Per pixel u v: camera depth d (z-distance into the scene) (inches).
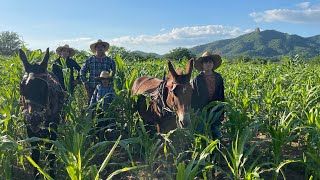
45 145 123.4
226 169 131.8
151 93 139.9
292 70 279.3
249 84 238.5
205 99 132.0
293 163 136.8
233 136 126.7
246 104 140.1
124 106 148.0
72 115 134.0
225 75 273.4
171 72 120.2
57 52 196.2
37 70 116.6
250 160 135.7
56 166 122.7
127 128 152.4
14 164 135.3
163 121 131.3
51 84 121.3
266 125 128.8
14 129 134.0
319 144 113.8
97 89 162.2
